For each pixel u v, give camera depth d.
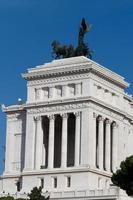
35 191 185.12
